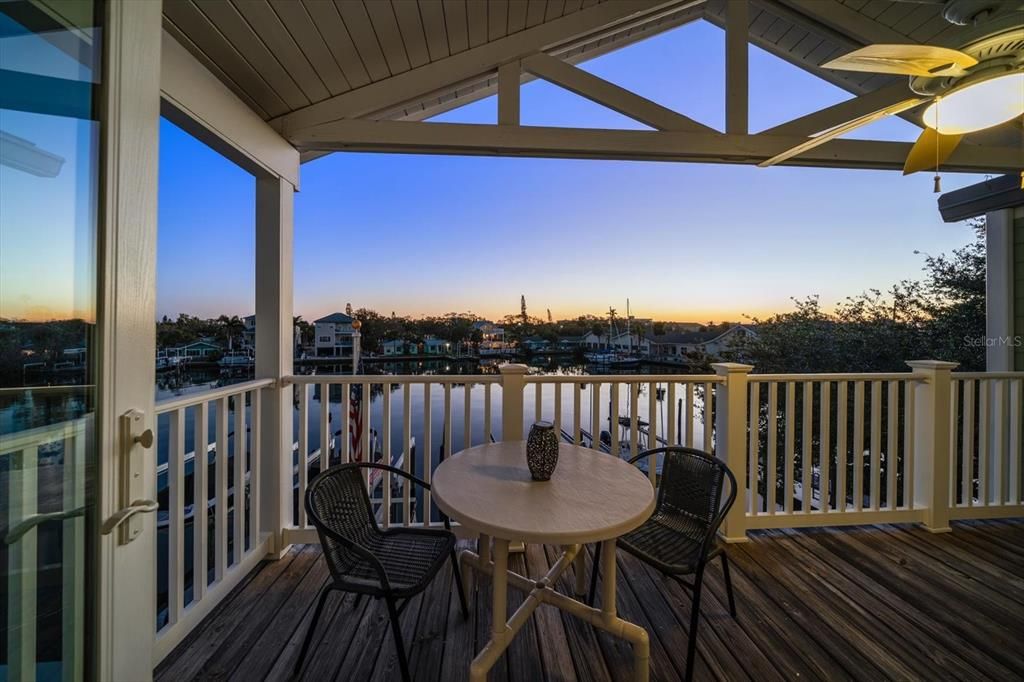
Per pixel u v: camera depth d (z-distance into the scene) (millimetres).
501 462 1752
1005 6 1545
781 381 2611
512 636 1402
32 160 827
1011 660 1588
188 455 2137
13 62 816
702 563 1447
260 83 2139
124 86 907
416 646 1631
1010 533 2633
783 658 1587
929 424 2695
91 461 861
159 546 2439
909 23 2844
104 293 867
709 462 1856
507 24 2420
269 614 1814
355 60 2211
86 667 842
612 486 1501
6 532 829
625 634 1415
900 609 1875
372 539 1690
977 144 2797
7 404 818
